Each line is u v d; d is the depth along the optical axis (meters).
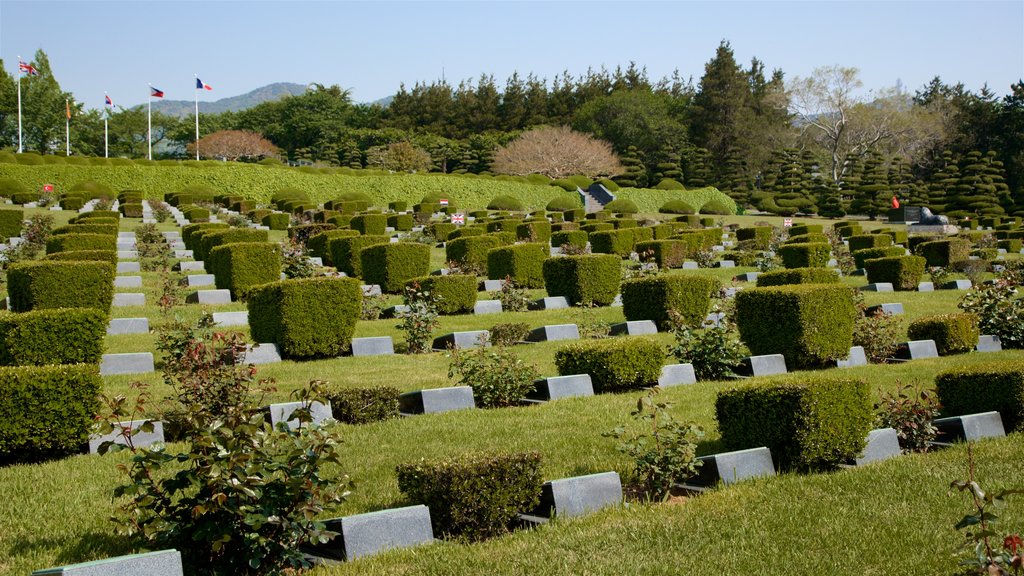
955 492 7.29
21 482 7.50
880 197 67.38
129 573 5.12
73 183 50.22
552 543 6.22
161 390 10.64
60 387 8.20
